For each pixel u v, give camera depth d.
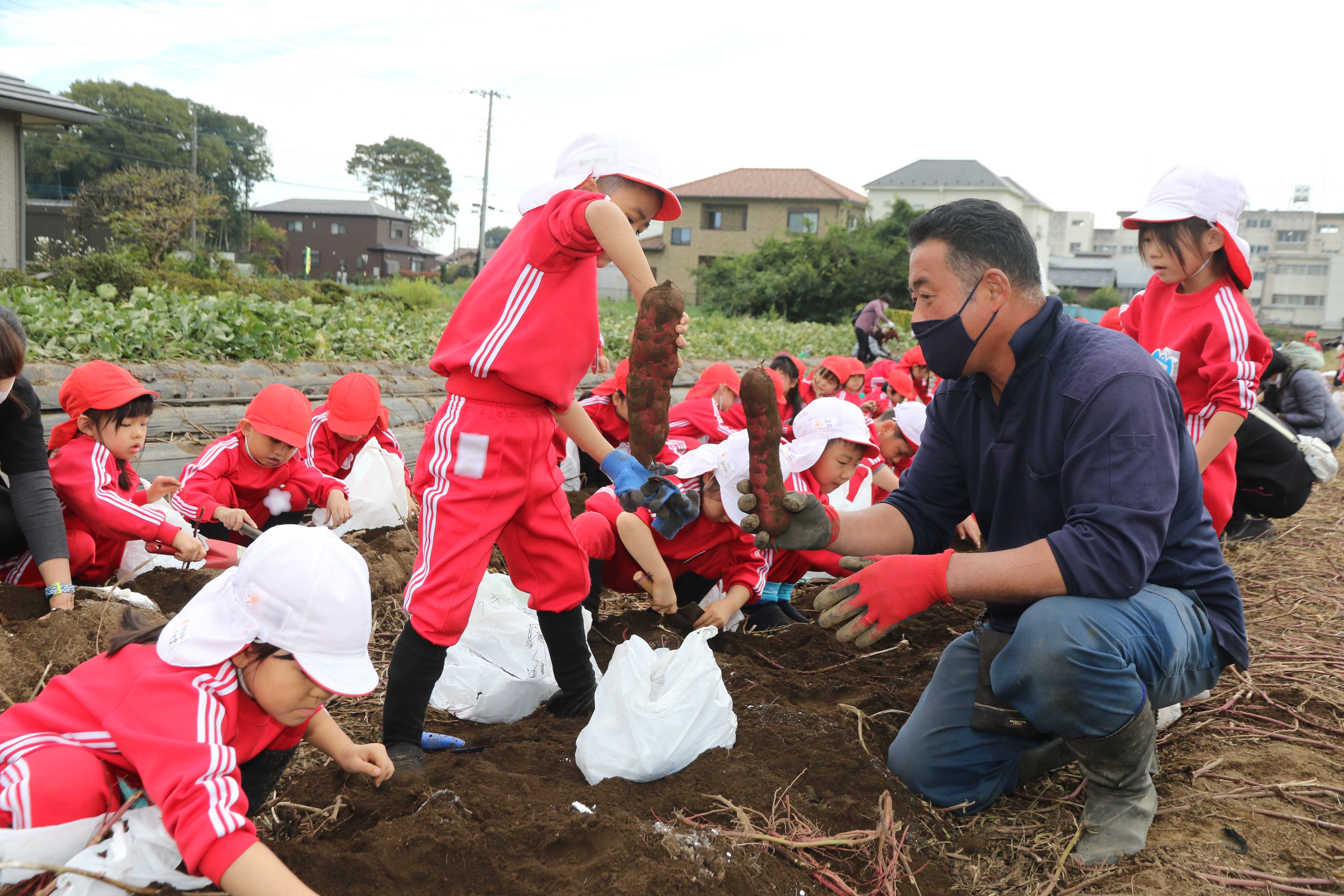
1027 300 2.44
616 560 3.65
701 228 50.12
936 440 2.86
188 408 6.82
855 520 2.83
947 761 2.61
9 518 3.32
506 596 3.22
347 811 2.29
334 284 22.22
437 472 2.51
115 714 1.78
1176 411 2.41
